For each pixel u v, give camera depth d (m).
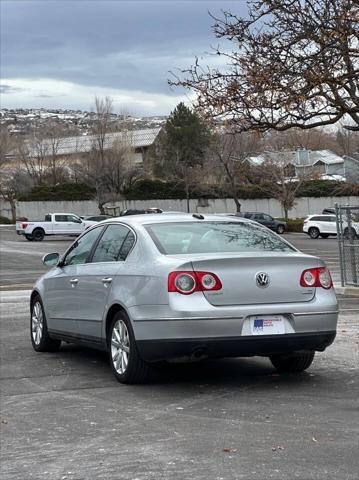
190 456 5.09
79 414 6.44
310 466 4.79
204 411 6.38
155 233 7.68
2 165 81.25
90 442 5.57
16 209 79.56
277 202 73.75
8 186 80.19
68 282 8.77
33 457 5.26
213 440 5.47
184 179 71.62
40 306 9.70
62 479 4.75
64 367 8.63
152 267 7.17
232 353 6.93
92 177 72.00
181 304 6.82
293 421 5.95
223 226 8.03
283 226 60.09
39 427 6.07
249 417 6.12
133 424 6.03
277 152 66.06
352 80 12.59
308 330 7.11
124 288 7.49
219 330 6.82
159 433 5.73
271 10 12.23
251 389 7.23
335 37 11.74
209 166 69.19
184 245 7.49
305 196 73.56
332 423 5.86
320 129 87.75
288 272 7.18
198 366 8.51
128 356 7.40
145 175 78.19
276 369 8.14
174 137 75.69
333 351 9.30
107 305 7.78
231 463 4.90
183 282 6.88
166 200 74.12
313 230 53.28
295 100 11.81
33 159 83.62
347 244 16.97
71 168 79.31
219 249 7.50
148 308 7.06
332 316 7.26
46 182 82.44
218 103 12.53
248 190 72.94
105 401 6.88
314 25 11.94
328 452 5.09
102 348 8.13
